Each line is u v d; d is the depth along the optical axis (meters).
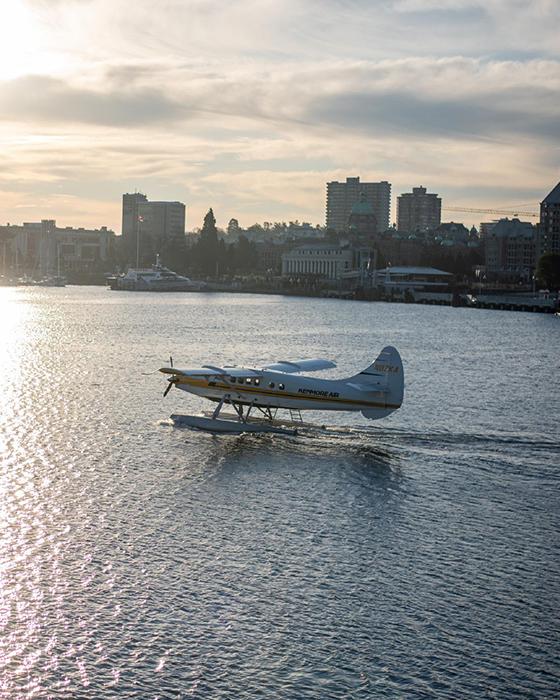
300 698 33.34
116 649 36.25
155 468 60.06
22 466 60.25
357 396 69.06
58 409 81.25
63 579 41.94
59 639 36.91
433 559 44.88
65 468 59.84
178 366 118.44
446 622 38.53
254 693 33.62
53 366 116.06
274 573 42.94
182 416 73.25
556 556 45.44
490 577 42.88
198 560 44.28
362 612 39.22
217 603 39.88
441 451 65.06
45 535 47.16
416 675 34.72
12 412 79.62
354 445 66.56
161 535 47.44
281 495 54.44
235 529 48.50
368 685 34.06
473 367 124.38
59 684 34.12
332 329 198.50
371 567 43.78
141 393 91.00
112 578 42.12
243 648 36.38
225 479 57.56
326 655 35.97
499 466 61.06
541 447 66.69
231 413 77.88
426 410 83.56
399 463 61.69
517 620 38.75
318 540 47.09
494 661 35.66
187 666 35.19
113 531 47.91
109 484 56.22
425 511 51.78
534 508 52.41
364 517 50.66
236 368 72.31
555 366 127.56
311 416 78.12
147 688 33.91
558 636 37.56
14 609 39.12
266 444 66.75
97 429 72.00
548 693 33.72
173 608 39.38
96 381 100.50
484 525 49.56
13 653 35.94
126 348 143.75
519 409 85.38
